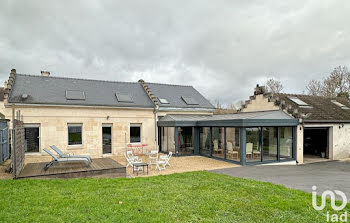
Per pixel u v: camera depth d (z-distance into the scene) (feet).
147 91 65.98
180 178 29.76
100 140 53.47
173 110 63.98
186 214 17.44
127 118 57.11
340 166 44.98
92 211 17.19
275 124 45.37
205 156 54.19
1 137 37.01
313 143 63.31
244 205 19.57
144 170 37.45
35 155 46.65
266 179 30.50
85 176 29.27
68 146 50.14
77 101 51.62
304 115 48.85
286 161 47.52
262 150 45.32
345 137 57.93
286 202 20.12
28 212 16.58
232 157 45.78
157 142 60.13
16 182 24.29
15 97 46.57
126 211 17.39
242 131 42.65
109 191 22.58
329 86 108.27
